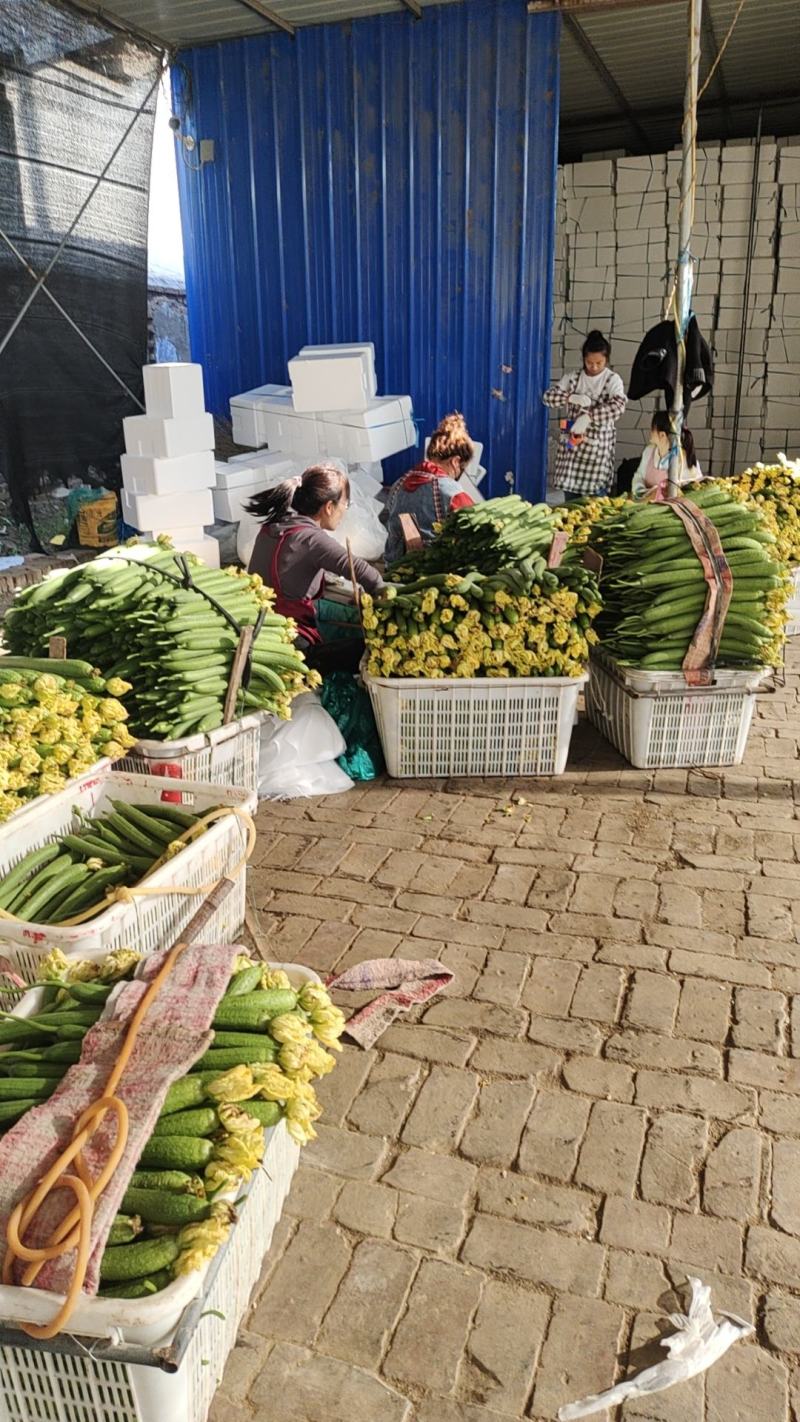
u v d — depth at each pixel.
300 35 7.77
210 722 3.83
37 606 3.86
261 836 4.14
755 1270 2.21
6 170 6.48
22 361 6.82
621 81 10.12
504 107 7.46
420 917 3.54
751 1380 1.98
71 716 3.38
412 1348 2.05
